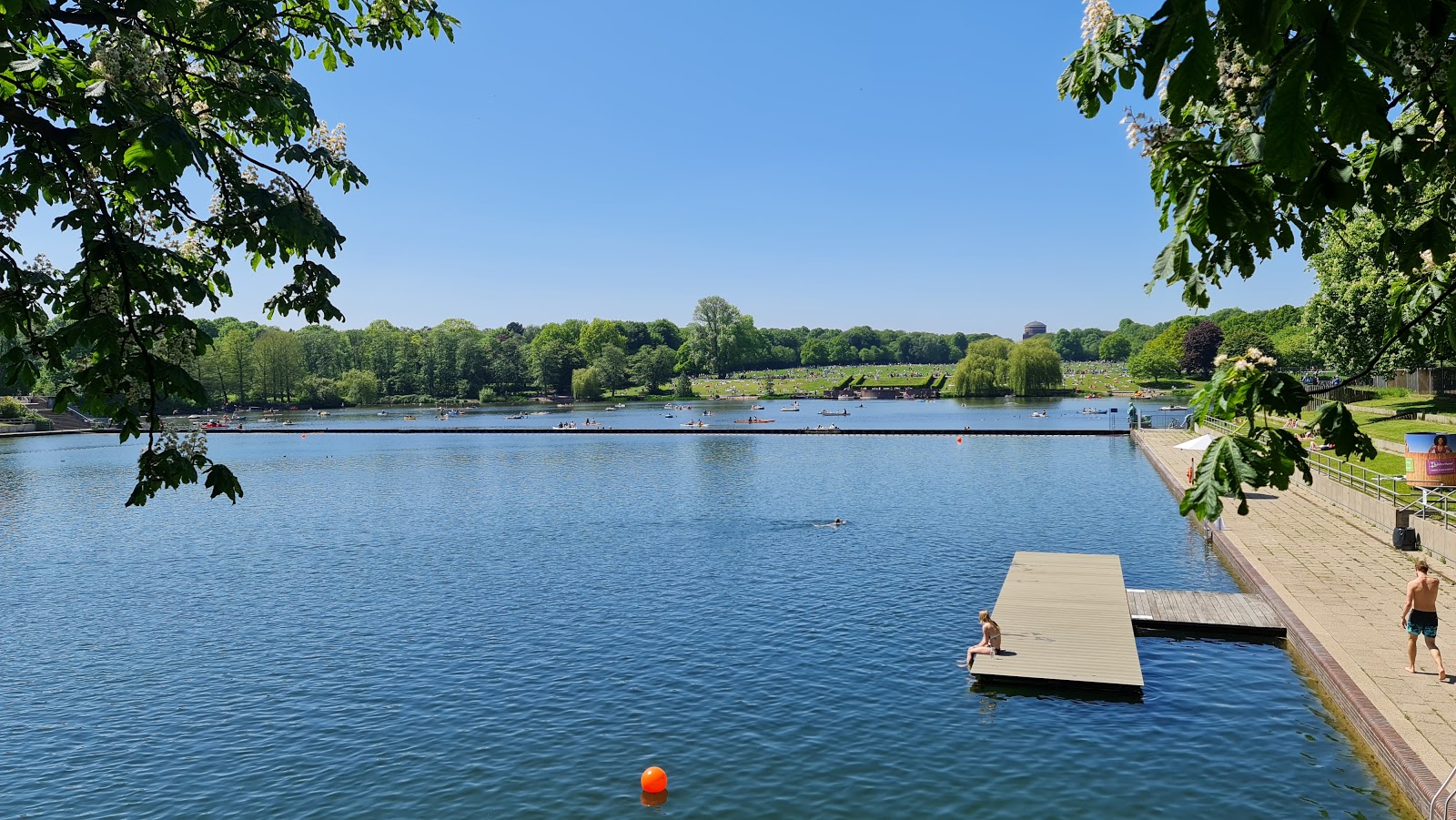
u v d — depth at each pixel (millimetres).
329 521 54188
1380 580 28609
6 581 39812
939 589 34156
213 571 41156
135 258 7137
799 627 29703
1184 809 17125
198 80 8195
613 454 94812
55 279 7520
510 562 41312
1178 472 62250
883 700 23078
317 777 20078
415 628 31141
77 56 6852
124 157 5719
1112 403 177625
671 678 25359
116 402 7043
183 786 19859
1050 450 88375
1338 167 5777
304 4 9219
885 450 92438
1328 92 3383
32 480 79125
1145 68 3600
